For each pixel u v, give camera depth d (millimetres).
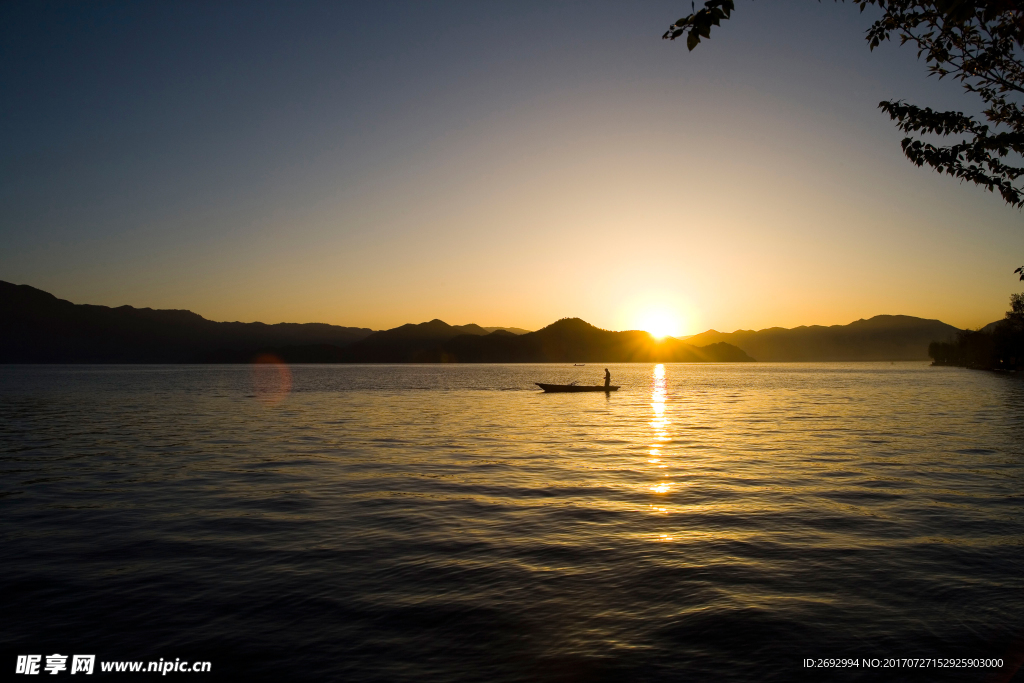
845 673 7520
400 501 16891
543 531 13773
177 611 9469
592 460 24172
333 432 34781
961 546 12477
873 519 14648
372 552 12289
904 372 182875
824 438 30688
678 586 10344
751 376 162625
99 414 48062
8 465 23234
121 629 8875
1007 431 32906
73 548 12641
